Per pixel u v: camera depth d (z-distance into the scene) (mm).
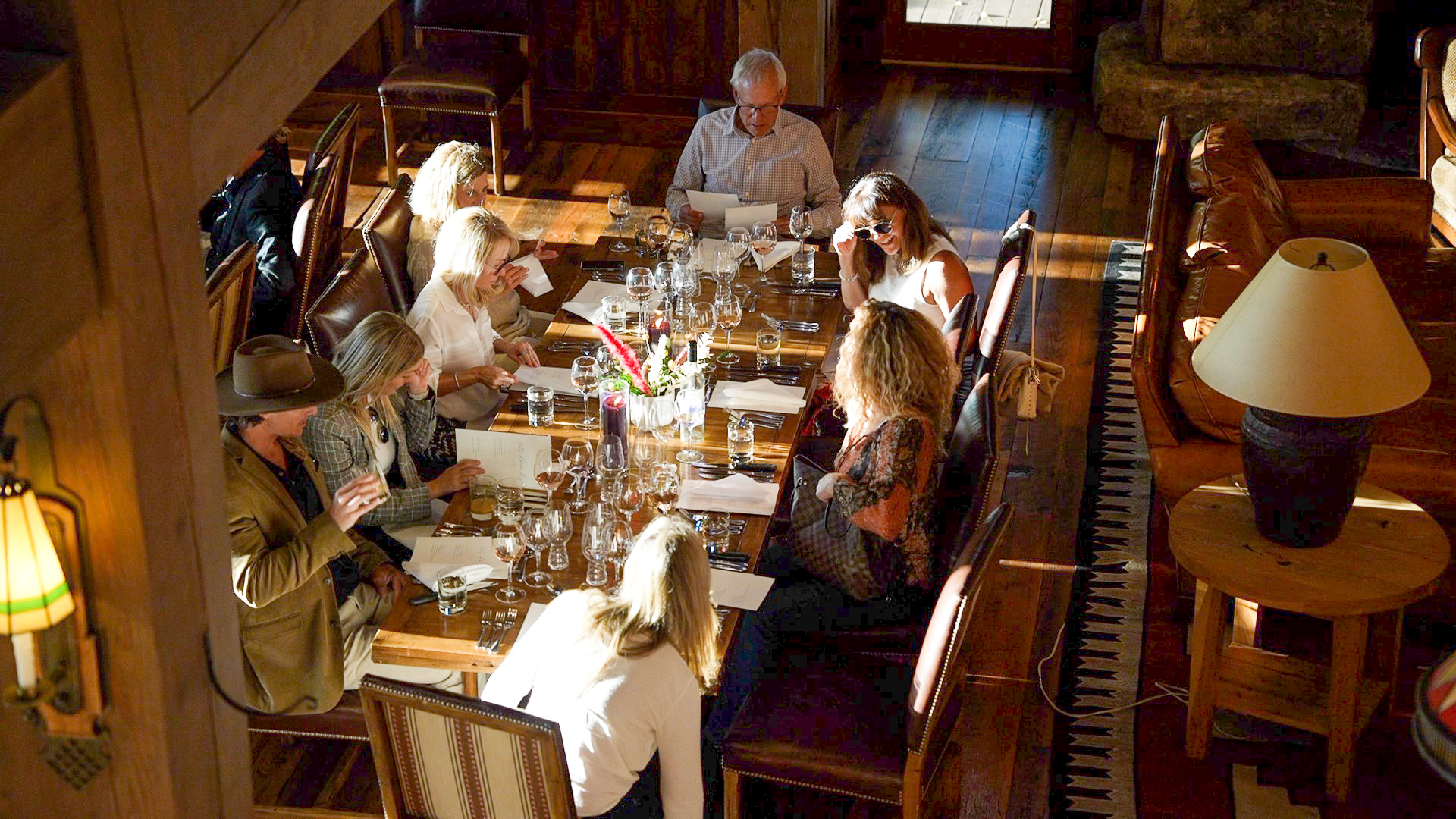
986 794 3637
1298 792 3600
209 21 1782
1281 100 7438
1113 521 4781
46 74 1474
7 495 1669
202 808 2045
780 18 7508
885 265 4680
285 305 5383
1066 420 5371
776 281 4879
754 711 3236
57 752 1915
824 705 3234
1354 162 7355
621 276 4898
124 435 1721
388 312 3832
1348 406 3150
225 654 2074
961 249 6582
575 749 2785
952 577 2926
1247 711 3654
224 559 2033
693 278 4641
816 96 7711
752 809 3549
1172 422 4035
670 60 7973
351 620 3562
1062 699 3973
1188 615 4242
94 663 1854
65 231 1545
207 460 1946
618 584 3316
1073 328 5957
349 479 3730
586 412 4055
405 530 3832
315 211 5270
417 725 2713
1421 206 5402
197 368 1881
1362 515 3582
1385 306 3201
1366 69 7496
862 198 4445
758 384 4195
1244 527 3557
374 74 8086
